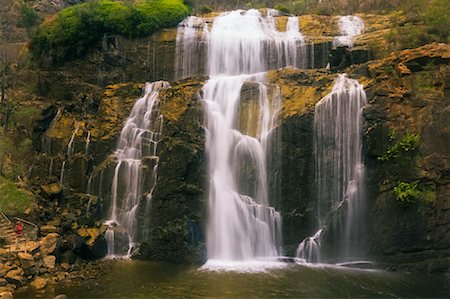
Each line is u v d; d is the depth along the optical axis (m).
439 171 20.94
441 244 20.73
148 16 32.22
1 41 31.78
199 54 31.42
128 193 23.67
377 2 37.00
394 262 21.09
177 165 22.33
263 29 33.62
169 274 19.39
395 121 21.83
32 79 30.98
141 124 25.50
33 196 23.56
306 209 22.30
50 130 27.08
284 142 22.86
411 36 26.12
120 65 31.88
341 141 22.52
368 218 21.69
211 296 16.64
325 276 19.34
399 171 21.33
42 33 32.22
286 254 22.12
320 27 33.03
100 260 21.34
